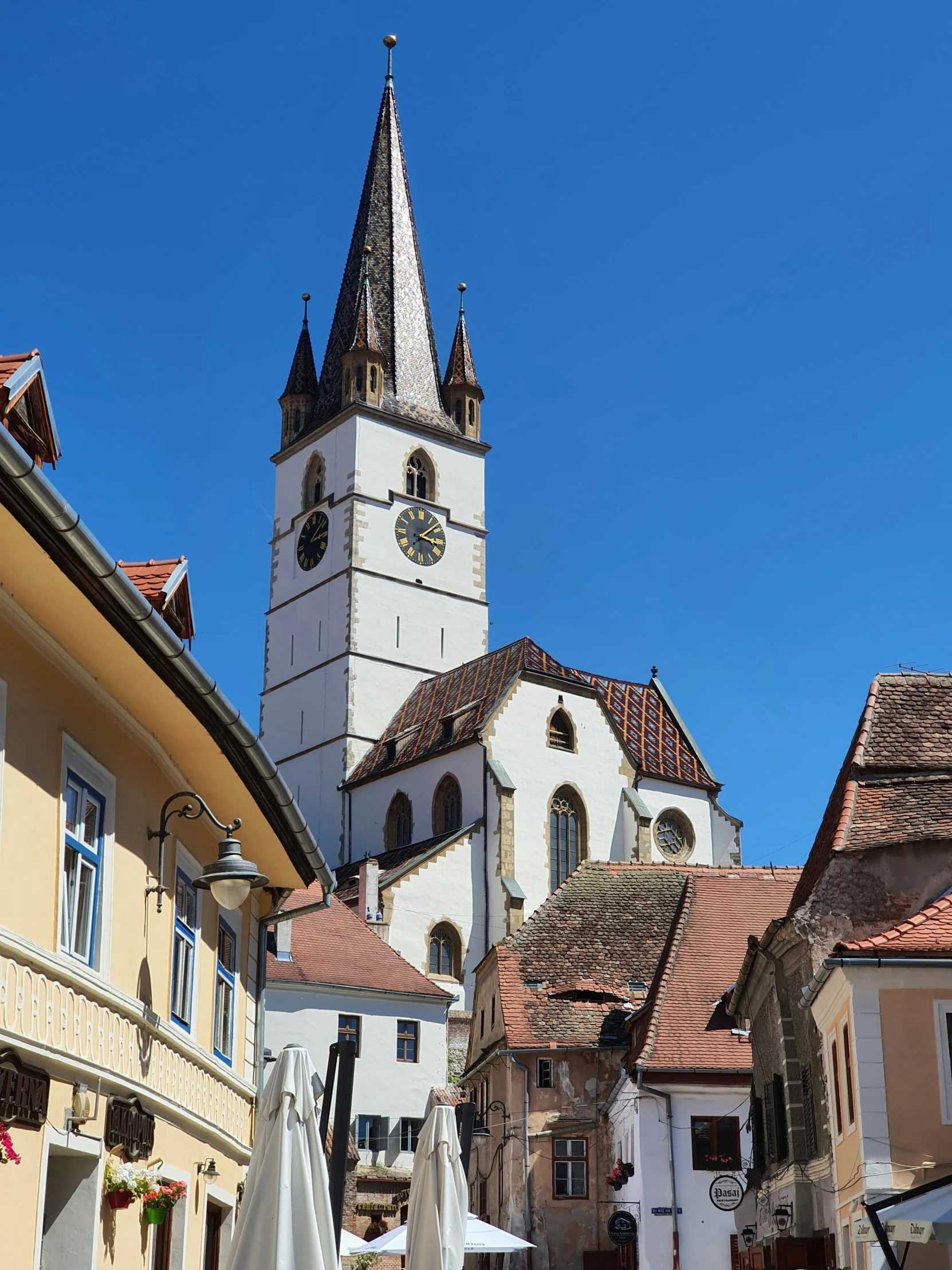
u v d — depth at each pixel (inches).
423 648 3604.8
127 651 537.3
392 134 4151.1
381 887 2869.1
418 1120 2383.1
